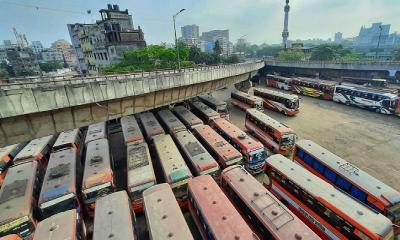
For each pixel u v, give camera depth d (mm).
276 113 39812
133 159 18469
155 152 21969
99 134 24812
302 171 15602
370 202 13469
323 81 48938
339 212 11891
